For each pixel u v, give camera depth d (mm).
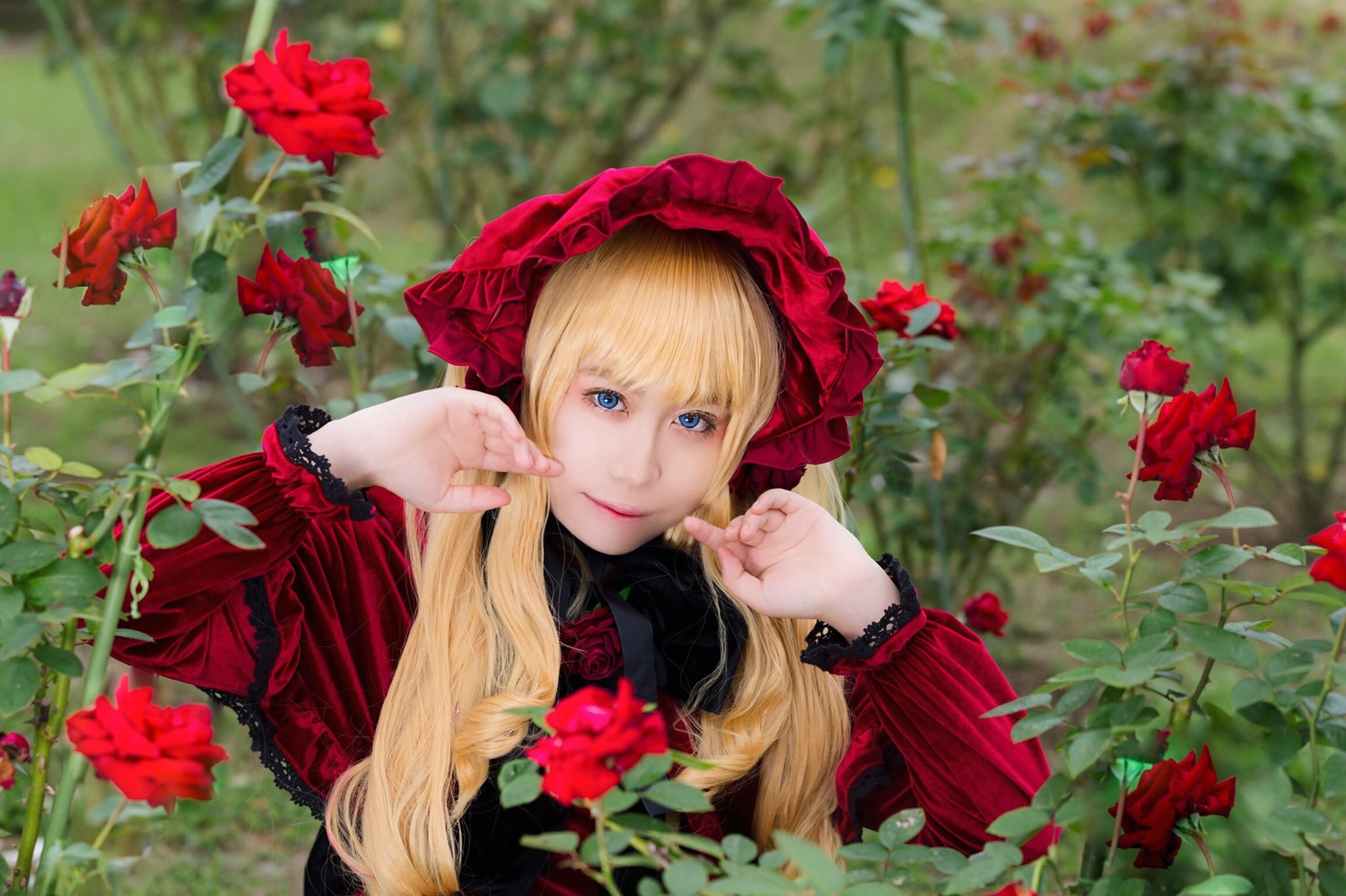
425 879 1388
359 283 2127
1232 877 1044
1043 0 4922
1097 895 1143
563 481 1386
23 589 1146
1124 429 3494
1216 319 3418
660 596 1426
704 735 1453
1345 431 4484
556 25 4707
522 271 1328
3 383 1137
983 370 3494
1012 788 1354
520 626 1414
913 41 4309
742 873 1032
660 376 1319
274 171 1324
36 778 1223
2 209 7188
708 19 4703
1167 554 4230
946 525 3299
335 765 1458
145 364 1204
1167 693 1227
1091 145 3752
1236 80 3855
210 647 1377
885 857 1160
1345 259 4422
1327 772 1139
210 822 2500
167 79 4820
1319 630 3529
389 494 1597
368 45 4328
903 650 1365
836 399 1419
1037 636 3730
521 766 1082
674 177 1271
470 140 4230
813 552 1382
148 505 1328
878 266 5809
